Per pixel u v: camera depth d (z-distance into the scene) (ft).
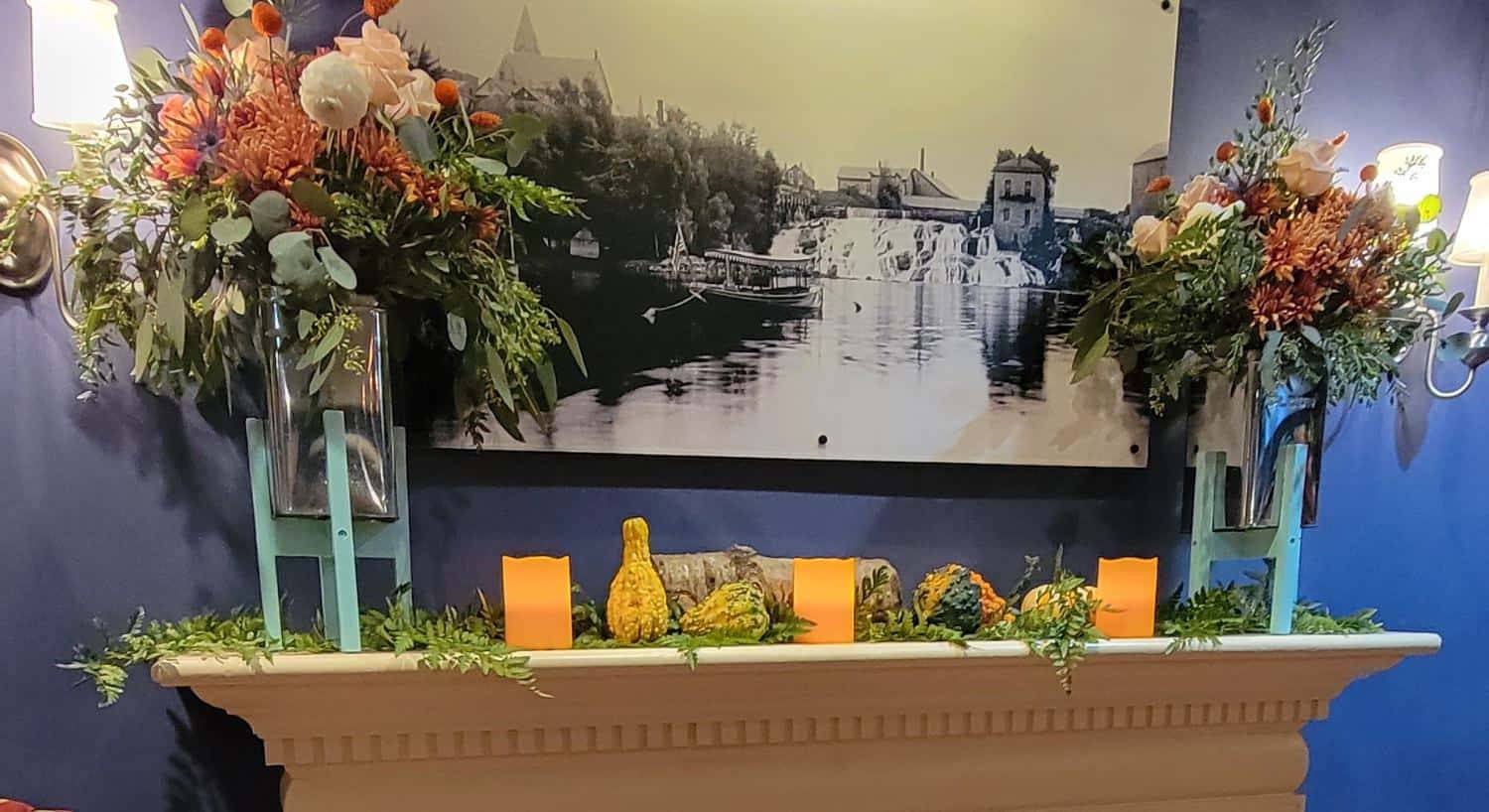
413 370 3.52
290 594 3.59
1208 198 3.71
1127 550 4.21
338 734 3.15
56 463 3.40
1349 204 3.59
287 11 3.02
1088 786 3.81
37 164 3.34
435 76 3.44
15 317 3.34
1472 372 4.32
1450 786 4.66
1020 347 3.98
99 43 3.00
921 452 3.92
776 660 3.21
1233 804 3.98
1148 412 4.11
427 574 3.66
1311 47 4.21
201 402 3.48
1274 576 3.76
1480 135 4.48
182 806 3.57
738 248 3.71
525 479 3.71
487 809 3.30
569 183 3.57
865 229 3.80
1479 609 4.60
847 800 3.56
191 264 2.82
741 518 3.88
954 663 3.38
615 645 3.22
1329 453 4.40
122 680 3.10
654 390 3.70
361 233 2.80
